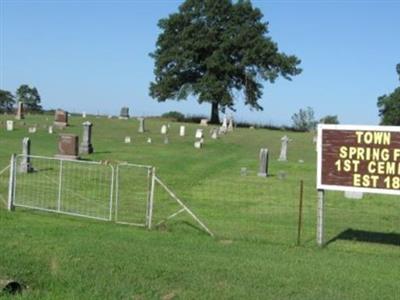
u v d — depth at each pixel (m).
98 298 8.09
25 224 14.23
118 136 53.88
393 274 10.53
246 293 8.66
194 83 92.75
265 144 53.50
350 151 12.91
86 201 18.94
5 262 9.87
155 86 94.06
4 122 60.66
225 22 92.75
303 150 49.00
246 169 31.81
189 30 91.12
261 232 14.86
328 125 13.07
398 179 12.55
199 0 92.31
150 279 9.21
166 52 93.19
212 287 8.89
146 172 27.28
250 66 93.19
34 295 8.09
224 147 48.28
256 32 92.75
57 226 14.19
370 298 8.82
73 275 9.17
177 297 8.32
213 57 89.69
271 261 11.09
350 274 10.31
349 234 15.19
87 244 11.79
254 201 20.75
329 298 8.69
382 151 12.63
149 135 56.22
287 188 24.92
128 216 16.55
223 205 19.55
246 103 95.12
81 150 38.12
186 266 10.21
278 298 8.52
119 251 11.23
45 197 19.30
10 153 34.75
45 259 10.20
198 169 31.53
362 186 12.84
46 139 46.47
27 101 99.62
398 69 97.38
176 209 18.12
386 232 15.73
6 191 20.16
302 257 11.74
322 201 13.30
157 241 12.77
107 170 26.77
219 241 13.26
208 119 91.19
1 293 8.02
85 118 74.56
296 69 93.69
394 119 96.44
